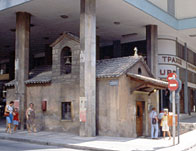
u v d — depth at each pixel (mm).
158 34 24031
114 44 26484
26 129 18141
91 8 15727
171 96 13742
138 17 19844
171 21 21859
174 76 12172
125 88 15711
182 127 19922
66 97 16656
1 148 11727
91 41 15539
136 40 25938
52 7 18141
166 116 14789
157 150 11102
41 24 22141
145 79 15508
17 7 18078
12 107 17062
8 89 19719
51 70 19109
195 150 11852
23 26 18875
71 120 16312
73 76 16469
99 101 15812
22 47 18656
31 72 20125
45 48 29031
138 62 17219
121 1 16844
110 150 11172
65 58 17734
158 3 22422
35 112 17984
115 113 15156
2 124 22281
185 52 27312
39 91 17969
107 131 15367
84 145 12180
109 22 21109
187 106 27453
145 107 17594
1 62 38688
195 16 22984
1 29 23516
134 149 11234
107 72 15828
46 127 17391
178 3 23703
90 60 15391
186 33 23719
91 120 15102
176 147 11938
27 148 11969
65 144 12625
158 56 24000
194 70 30516
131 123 16031
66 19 20844
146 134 17406
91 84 15312
